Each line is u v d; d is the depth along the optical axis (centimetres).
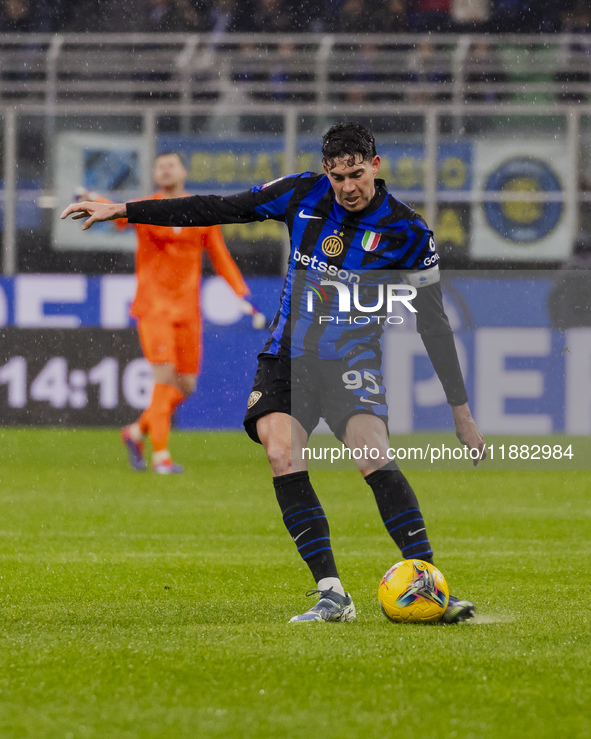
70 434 4094
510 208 4394
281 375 1227
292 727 762
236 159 4409
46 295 4147
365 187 1166
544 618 1205
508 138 4422
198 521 2255
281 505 1218
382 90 4562
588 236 4478
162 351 3134
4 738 739
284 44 5541
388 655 978
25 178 4653
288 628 1125
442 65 4759
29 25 5581
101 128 4434
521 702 826
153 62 4806
